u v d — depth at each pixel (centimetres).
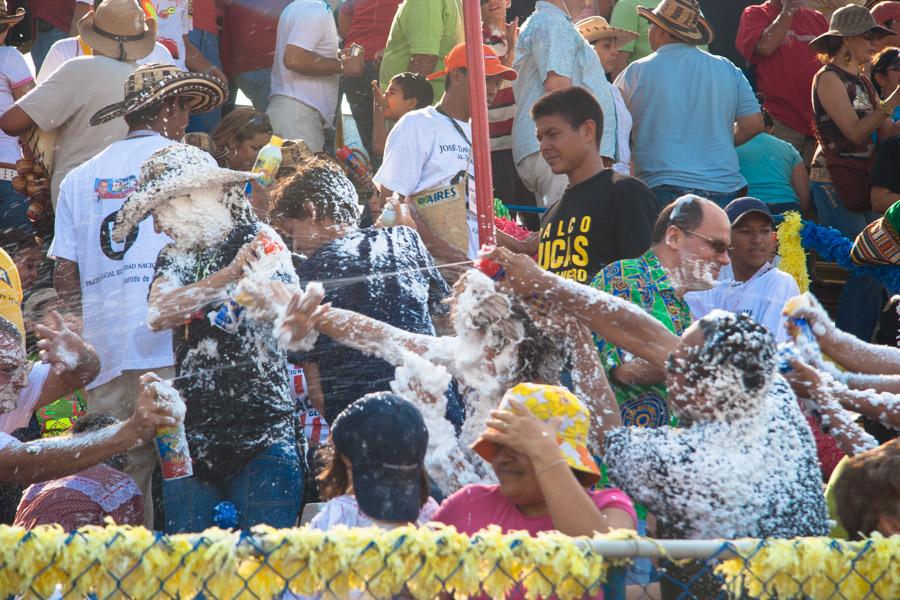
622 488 596
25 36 1457
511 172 1341
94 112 1149
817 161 1395
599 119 905
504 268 703
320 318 730
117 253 898
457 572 457
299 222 802
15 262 1155
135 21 1170
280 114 1353
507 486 557
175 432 723
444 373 700
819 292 1387
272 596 448
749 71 1605
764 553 486
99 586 438
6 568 432
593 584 468
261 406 736
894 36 1473
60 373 827
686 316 768
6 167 1209
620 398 729
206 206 766
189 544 443
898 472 599
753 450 576
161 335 855
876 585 492
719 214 778
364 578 450
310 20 1341
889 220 1008
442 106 1098
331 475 597
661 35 1373
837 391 729
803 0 1564
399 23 1350
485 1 1292
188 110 991
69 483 761
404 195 1071
